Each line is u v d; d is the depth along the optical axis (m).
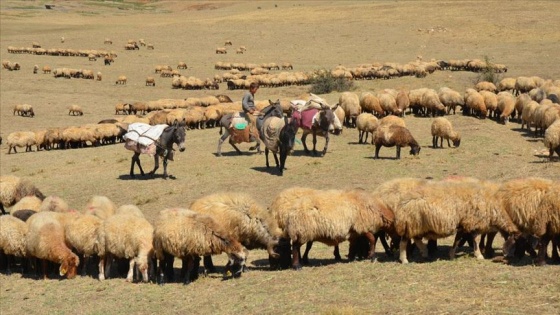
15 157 32.97
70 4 163.12
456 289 10.54
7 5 153.88
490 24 85.81
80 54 79.50
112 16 140.25
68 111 48.66
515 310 9.26
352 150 28.27
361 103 34.44
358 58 72.19
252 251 16.33
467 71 58.84
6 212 21.52
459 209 12.40
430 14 96.56
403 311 9.63
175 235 12.46
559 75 54.03
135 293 12.69
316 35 89.56
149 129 25.22
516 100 34.88
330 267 13.11
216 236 12.59
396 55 72.69
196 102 46.72
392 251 13.91
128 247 13.60
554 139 23.95
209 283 12.86
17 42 89.38
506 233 12.80
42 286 14.22
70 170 28.55
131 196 23.09
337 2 137.25
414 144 25.66
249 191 22.58
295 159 27.05
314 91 52.50
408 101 35.22
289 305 10.60
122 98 54.59
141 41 88.88
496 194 12.61
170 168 27.05
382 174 23.53
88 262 15.64
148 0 181.50
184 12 147.00
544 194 11.94
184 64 70.38
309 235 12.89
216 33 96.69
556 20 83.62
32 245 14.52
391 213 13.20
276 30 96.00
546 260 12.35
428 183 12.94
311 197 13.01
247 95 26.59
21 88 57.97
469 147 27.67
